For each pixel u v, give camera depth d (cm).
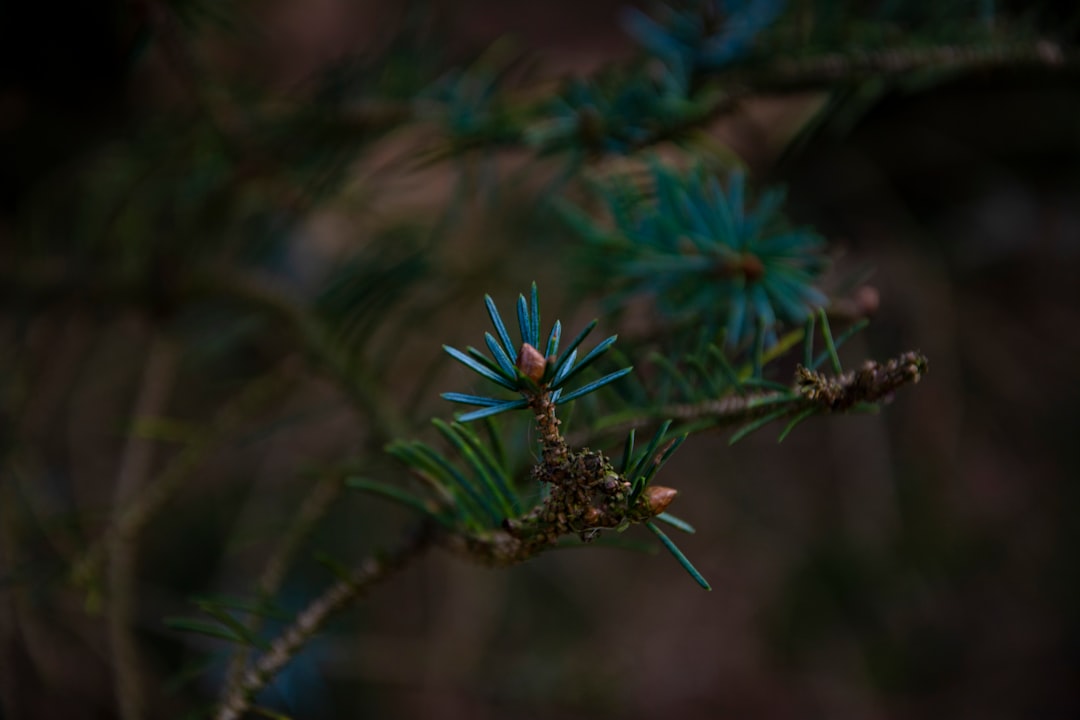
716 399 58
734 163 71
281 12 141
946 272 149
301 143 85
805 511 157
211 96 79
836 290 64
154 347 94
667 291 64
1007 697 160
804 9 69
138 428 76
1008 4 78
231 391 122
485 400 52
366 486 58
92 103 119
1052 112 137
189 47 76
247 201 95
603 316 67
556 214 91
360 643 135
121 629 70
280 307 80
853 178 145
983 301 151
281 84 129
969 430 154
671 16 72
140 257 94
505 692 134
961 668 162
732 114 69
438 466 57
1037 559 154
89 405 126
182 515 139
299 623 59
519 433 60
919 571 154
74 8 108
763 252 64
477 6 180
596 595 158
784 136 107
